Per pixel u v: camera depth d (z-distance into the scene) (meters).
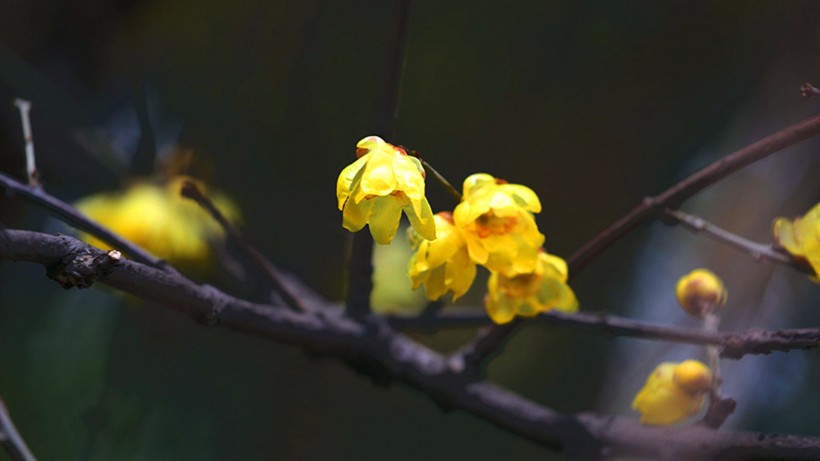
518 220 0.76
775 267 0.94
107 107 0.98
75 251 0.72
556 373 1.17
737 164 0.78
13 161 0.96
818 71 0.99
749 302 0.94
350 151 1.17
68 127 0.95
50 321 1.03
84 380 1.01
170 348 1.07
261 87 1.16
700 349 0.93
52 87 0.96
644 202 0.80
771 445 0.78
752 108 1.04
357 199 0.73
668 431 0.80
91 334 1.03
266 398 1.15
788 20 1.06
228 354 1.12
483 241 0.76
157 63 1.08
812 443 0.77
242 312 0.82
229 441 1.08
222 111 1.13
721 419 0.79
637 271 1.01
